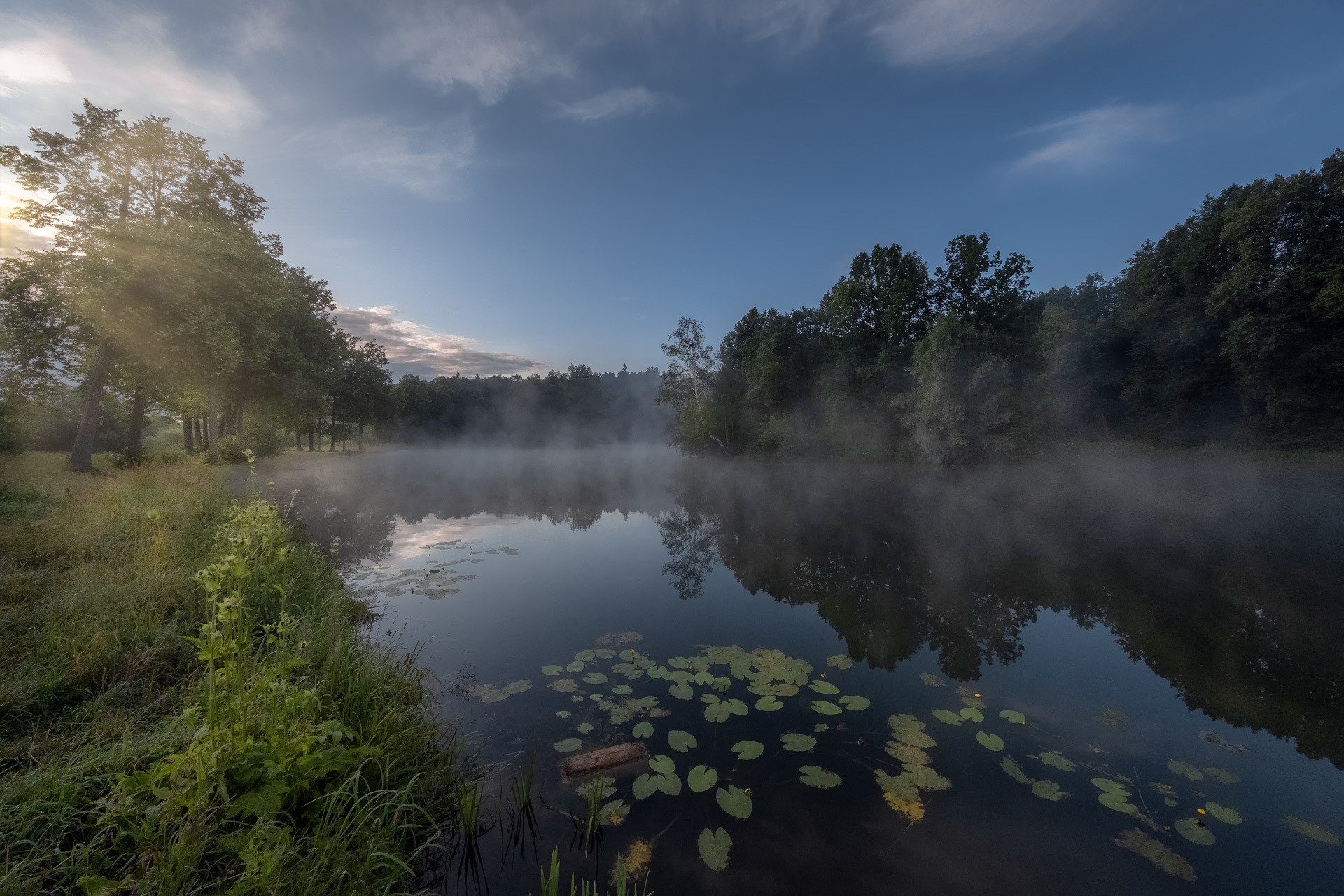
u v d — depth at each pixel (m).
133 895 2.02
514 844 2.94
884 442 31.67
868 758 3.83
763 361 34.19
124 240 16.95
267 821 2.38
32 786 2.49
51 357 17.38
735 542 11.78
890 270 31.19
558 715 4.35
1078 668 5.49
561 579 8.73
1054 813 3.29
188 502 8.88
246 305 20.45
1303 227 23.72
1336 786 3.60
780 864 2.83
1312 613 7.08
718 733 4.13
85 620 4.39
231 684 2.82
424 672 5.03
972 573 9.23
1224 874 2.83
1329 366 23.95
